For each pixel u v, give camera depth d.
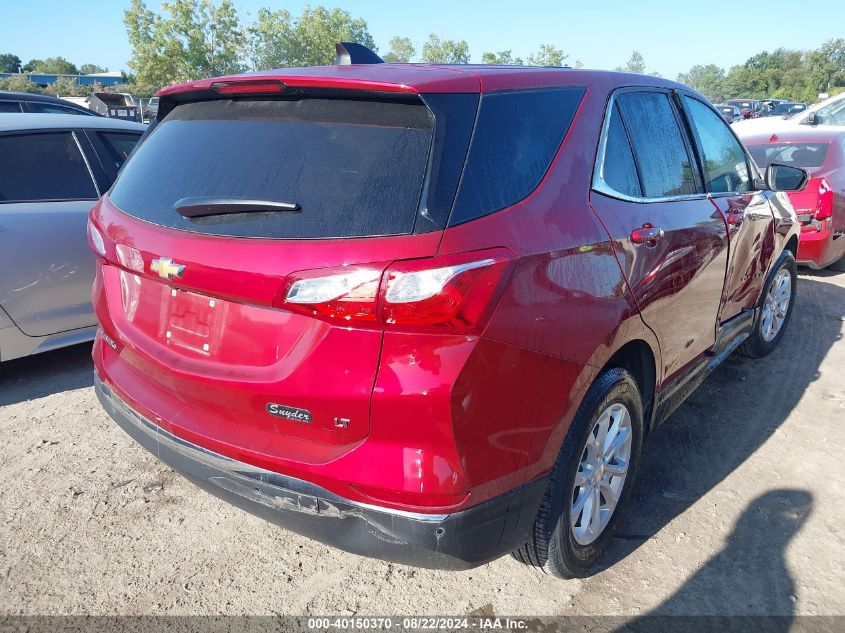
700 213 3.23
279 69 2.62
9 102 9.19
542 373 2.11
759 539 2.91
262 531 2.96
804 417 4.05
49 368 4.70
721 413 4.09
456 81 2.16
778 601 2.55
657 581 2.66
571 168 2.42
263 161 2.17
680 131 3.36
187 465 2.30
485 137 2.12
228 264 2.04
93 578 2.64
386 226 1.90
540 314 2.08
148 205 2.42
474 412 1.92
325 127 2.16
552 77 2.56
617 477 2.75
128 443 3.66
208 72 51.91
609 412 2.56
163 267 2.22
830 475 3.41
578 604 2.54
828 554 2.81
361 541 2.03
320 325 1.94
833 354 5.06
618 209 2.58
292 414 2.03
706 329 3.44
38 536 2.87
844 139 7.28
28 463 3.43
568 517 2.40
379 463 1.93
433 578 2.69
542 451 2.18
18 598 2.53
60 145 4.55
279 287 1.95
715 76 139.38
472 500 1.98
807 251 6.78
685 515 3.08
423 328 1.85
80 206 4.47
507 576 2.69
